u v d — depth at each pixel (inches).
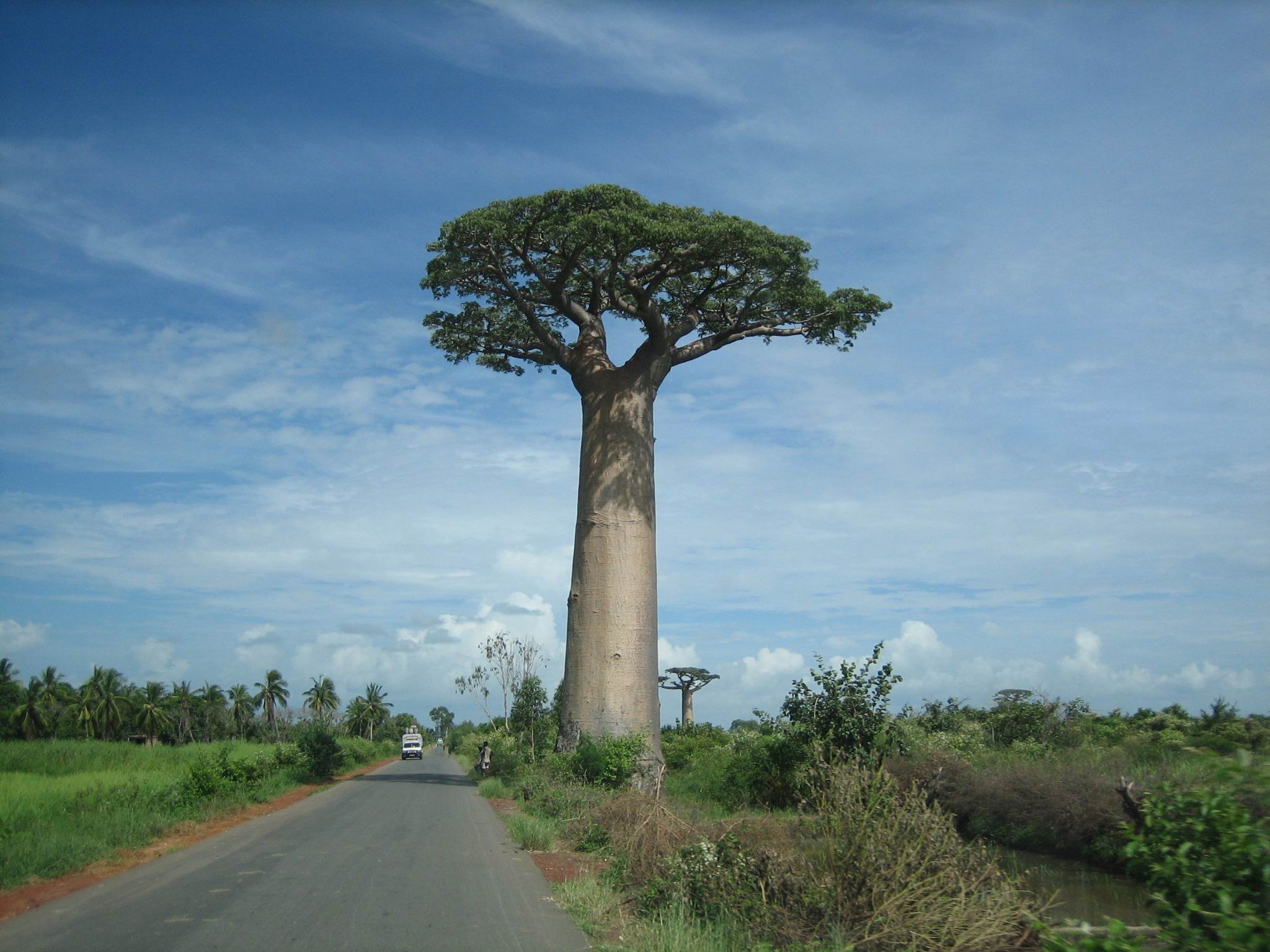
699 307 1075.9
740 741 1101.1
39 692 2898.6
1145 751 791.1
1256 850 210.8
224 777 853.2
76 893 374.0
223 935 297.7
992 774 710.5
